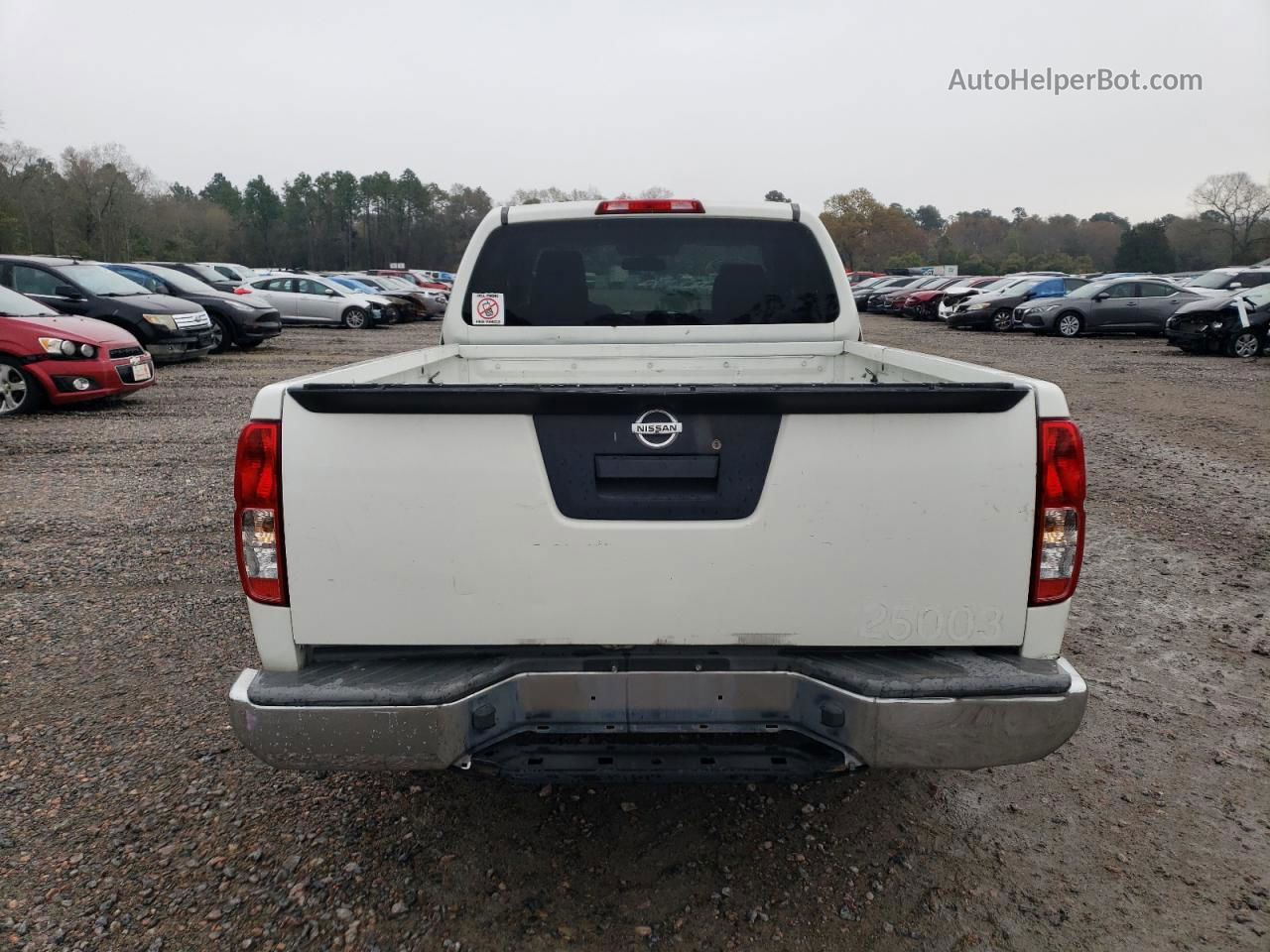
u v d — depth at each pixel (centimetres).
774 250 405
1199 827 288
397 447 217
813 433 216
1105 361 1677
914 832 285
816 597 221
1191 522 627
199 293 1752
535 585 222
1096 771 321
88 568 526
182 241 9281
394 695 215
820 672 223
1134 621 455
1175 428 985
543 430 217
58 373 1021
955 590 221
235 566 531
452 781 312
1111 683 388
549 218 402
